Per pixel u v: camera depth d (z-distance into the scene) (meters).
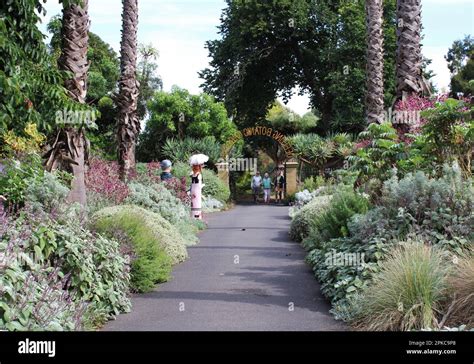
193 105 32.28
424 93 11.84
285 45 37.78
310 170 33.78
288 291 8.21
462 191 8.16
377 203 9.59
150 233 9.23
